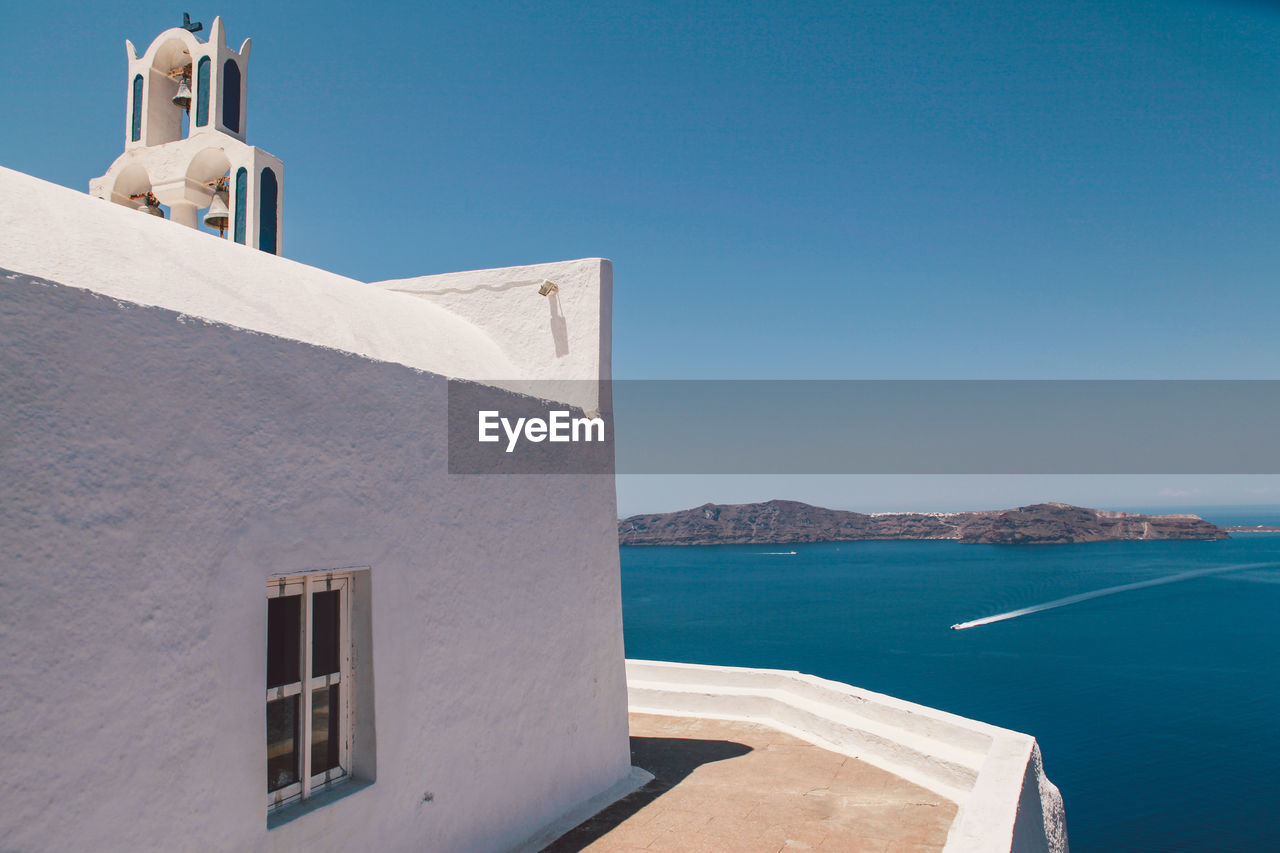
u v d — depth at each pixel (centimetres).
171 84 940
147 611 348
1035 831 647
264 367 416
